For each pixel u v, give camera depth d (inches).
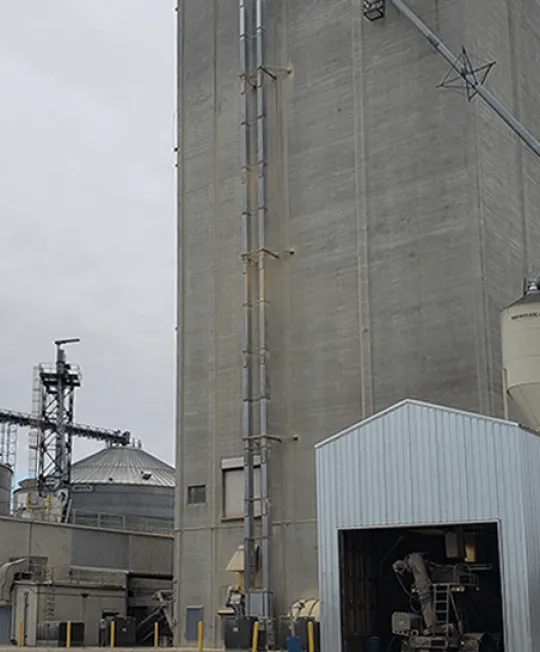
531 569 1074.7
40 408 3127.5
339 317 1780.3
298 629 1498.5
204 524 1895.9
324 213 1835.6
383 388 1692.9
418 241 1702.8
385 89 1793.8
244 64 1964.8
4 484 2711.6
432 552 1342.3
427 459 1169.4
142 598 2210.9
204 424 1943.9
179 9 2175.2
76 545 2176.4
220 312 1963.6
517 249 1723.7
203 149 2064.5
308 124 1888.5
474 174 1656.0
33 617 1900.8
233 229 1974.7
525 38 1881.2
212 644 1819.6
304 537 1738.4
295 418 1800.0
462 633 1196.5
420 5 1774.1
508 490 1098.1
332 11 1898.4
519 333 1414.9
